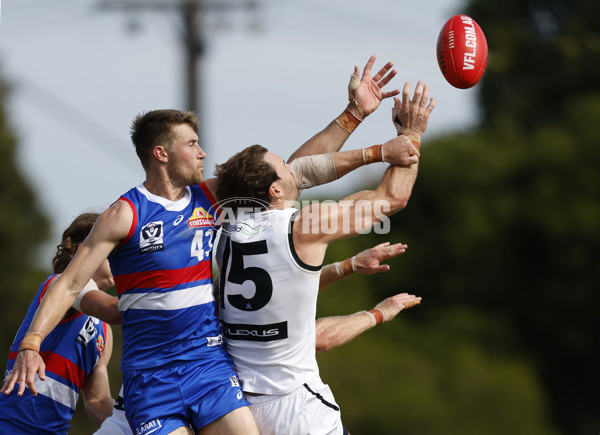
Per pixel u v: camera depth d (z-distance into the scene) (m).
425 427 74.31
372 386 75.38
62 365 20.12
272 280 17.47
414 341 86.19
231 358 18.20
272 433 17.72
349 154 18.28
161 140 17.53
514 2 105.00
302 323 17.75
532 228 90.44
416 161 18.19
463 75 18.97
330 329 19.61
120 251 17.53
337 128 19.58
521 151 95.00
